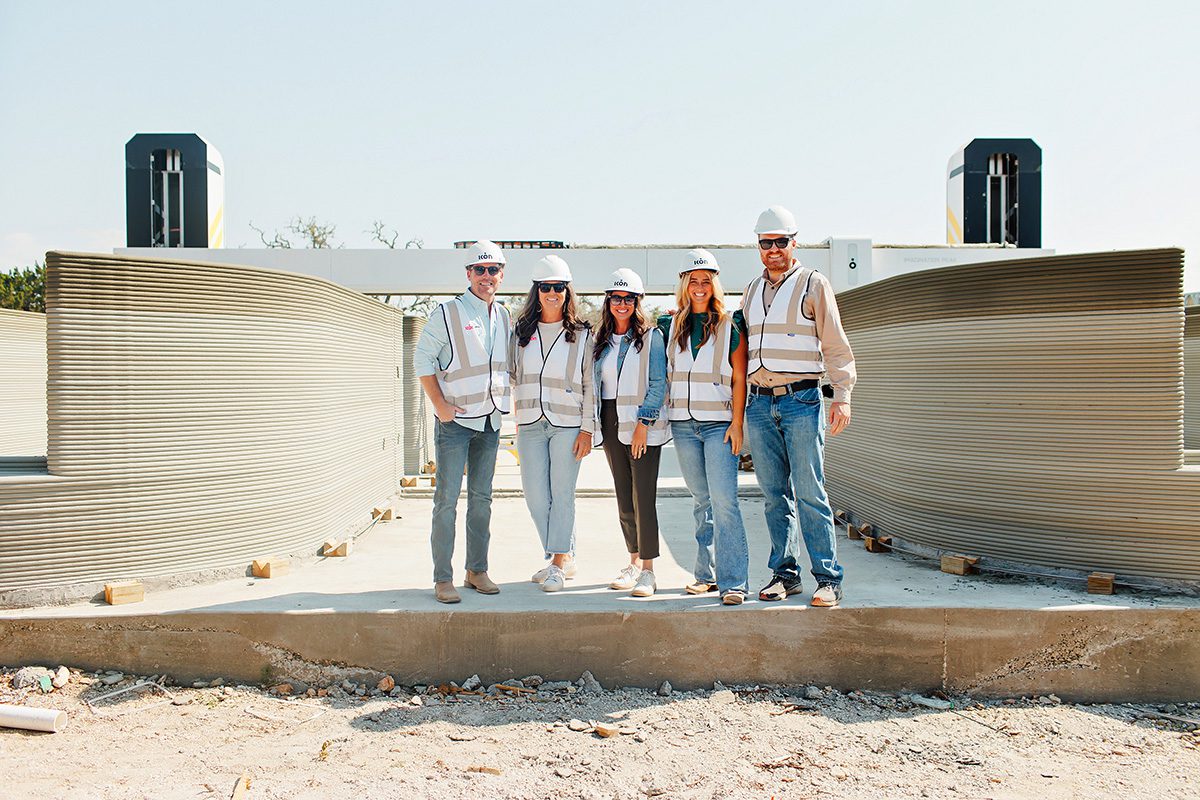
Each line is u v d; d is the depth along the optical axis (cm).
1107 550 484
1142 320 473
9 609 451
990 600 460
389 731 396
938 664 447
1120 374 479
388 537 693
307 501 586
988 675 445
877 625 448
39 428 916
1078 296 488
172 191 1255
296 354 573
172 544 497
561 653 451
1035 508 505
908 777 358
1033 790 346
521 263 1235
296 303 573
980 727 409
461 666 450
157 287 489
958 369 539
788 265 454
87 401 468
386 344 856
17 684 423
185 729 395
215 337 514
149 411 487
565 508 501
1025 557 509
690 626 449
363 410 739
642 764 365
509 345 503
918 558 571
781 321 447
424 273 1239
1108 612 439
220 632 446
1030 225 1334
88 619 441
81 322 466
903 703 436
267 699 433
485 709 421
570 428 496
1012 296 510
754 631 450
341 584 514
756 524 741
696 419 466
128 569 480
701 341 467
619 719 412
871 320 642
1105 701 441
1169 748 388
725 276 1264
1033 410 504
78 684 432
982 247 1255
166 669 446
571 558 530
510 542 660
